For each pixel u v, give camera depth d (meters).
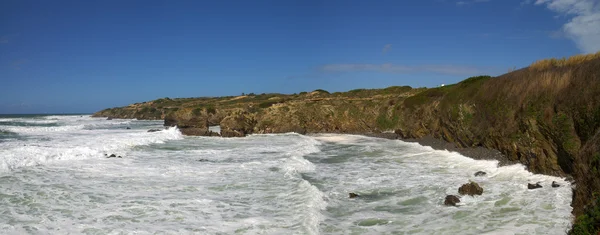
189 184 13.82
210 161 19.75
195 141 32.62
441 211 10.59
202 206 10.99
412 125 33.44
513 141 16.77
